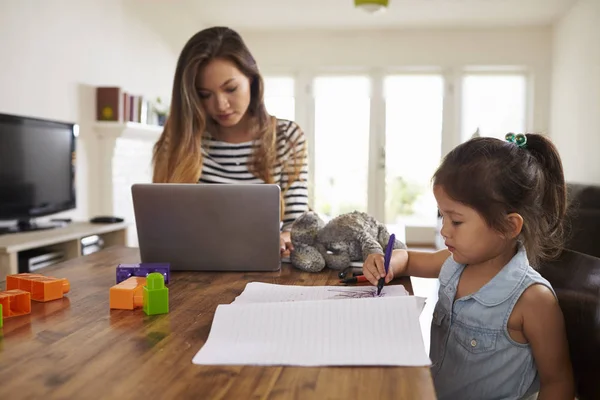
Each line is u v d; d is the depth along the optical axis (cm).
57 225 312
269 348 68
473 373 92
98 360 64
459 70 595
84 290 98
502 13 532
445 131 601
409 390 56
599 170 425
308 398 55
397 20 563
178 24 534
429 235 610
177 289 100
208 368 62
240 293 97
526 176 88
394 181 614
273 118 164
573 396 85
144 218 113
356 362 63
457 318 95
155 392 56
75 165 346
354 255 120
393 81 607
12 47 297
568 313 86
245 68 151
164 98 509
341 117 616
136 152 429
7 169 280
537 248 92
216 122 163
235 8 530
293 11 536
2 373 61
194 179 151
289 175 164
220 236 114
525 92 593
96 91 380
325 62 610
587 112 457
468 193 86
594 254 244
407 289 99
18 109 303
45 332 75
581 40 475
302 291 96
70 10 350
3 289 101
